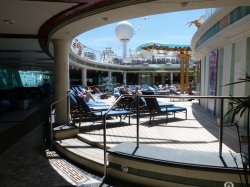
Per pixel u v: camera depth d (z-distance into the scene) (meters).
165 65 40.78
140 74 47.75
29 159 6.11
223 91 9.06
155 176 4.47
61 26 6.82
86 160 5.50
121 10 5.59
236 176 3.95
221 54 9.52
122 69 40.22
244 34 7.31
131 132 7.40
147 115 10.41
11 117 12.13
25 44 10.22
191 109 13.20
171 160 4.39
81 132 7.45
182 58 24.28
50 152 6.66
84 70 28.39
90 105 10.75
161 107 9.71
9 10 5.57
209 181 4.07
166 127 8.15
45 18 6.29
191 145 5.89
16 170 5.41
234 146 5.68
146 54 42.50
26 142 7.64
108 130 7.72
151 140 6.42
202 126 8.30
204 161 4.30
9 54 14.20
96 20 6.33
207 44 10.03
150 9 5.59
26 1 4.96
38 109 15.12
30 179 4.95
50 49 12.18
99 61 33.31
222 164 4.14
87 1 5.11
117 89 18.58
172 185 4.33
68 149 6.13
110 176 5.03
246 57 7.25
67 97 8.42
